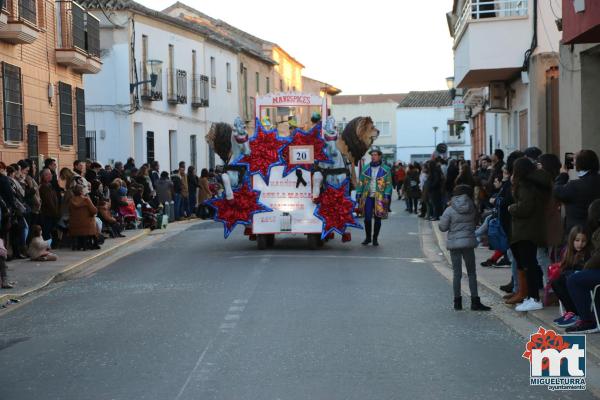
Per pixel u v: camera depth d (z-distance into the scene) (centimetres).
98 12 3203
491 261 1486
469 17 2247
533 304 1058
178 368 789
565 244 1060
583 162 1030
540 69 2073
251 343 889
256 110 1839
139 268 1595
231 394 697
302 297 1185
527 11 2228
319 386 719
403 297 1197
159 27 3569
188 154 3984
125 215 2380
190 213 3084
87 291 1320
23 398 706
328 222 1819
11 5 1953
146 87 3372
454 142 8238
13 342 950
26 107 2127
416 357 827
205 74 4241
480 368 784
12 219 1620
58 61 2372
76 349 891
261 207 1822
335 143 1819
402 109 8600
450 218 1088
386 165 1933
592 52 1577
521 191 1042
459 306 1097
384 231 2323
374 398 682
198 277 1417
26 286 1368
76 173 1992
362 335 930
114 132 3228
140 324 1012
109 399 692
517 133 2514
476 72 2317
